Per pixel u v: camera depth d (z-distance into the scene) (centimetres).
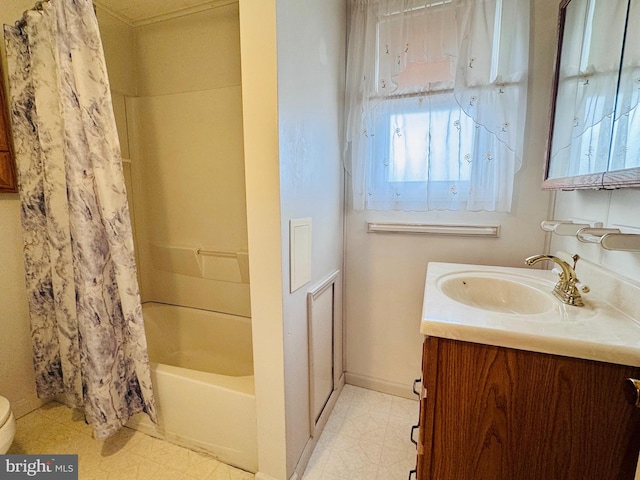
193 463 132
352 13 158
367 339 186
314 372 140
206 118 190
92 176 122
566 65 117
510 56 134
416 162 156
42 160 137
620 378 64
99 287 125
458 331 74
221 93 184
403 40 148
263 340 112
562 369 68
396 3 148
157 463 131
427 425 80
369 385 189
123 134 204
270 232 105
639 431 64
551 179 124
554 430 70
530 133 142
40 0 135
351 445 145
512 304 115
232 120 184
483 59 135
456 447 79
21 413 160
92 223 123
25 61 140
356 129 163
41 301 154
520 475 75
